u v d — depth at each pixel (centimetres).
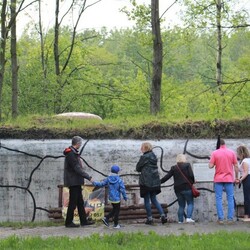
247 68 2369
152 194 1256
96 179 1459
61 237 1031
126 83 3581
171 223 1287
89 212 1305
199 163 1453
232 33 2291
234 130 1487
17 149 1492
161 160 1459
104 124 1527
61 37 3400
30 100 2834
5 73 3119
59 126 1527
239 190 1427
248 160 1277
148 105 3192
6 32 2275
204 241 978
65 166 1203
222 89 2152
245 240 990
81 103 2953
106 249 916
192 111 2923
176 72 3934
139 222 1338
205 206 1428
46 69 3059
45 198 1472
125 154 1467
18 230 1246
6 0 2288
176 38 2627
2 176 1491
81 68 3170
